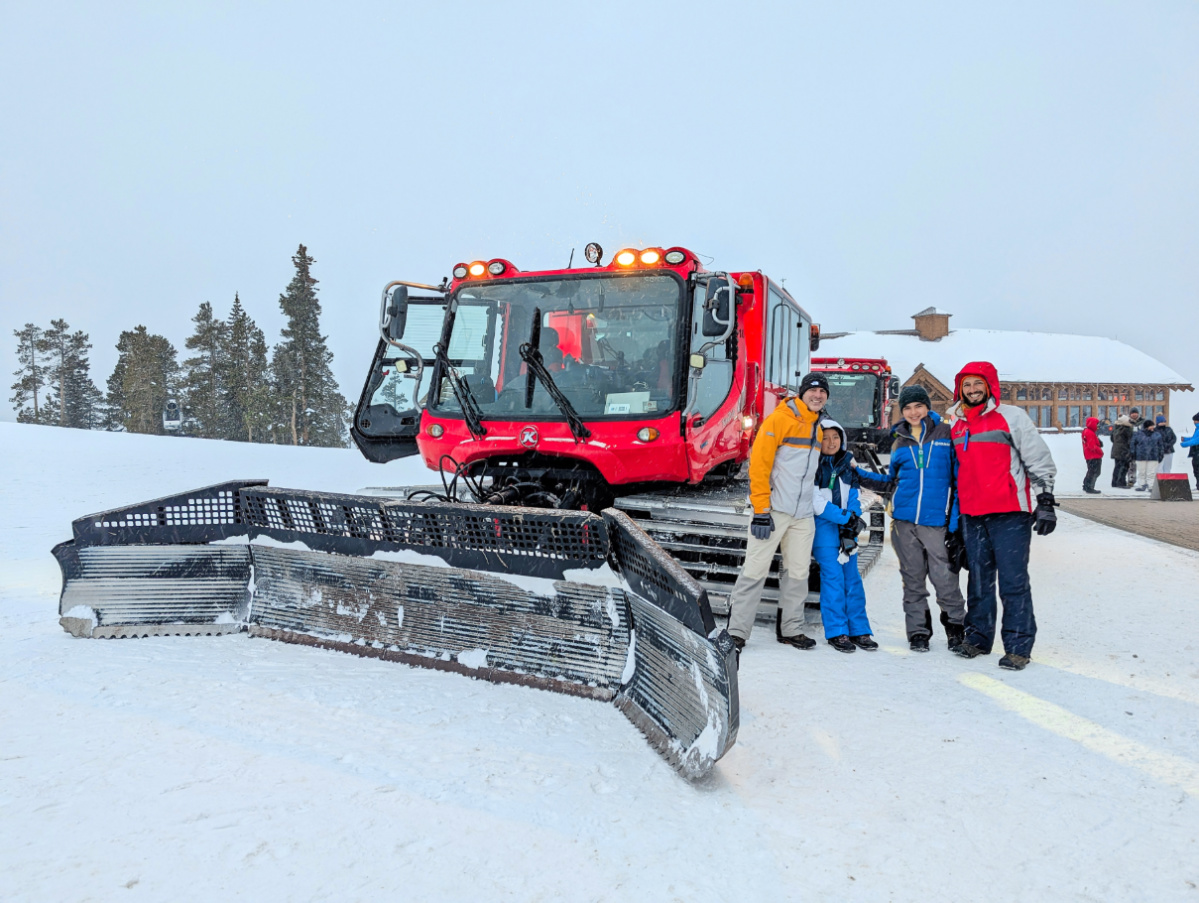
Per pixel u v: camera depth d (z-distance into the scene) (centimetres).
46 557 785
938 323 5166
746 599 507
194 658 442
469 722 358
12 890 222
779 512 503
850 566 524
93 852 243
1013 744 353
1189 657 492
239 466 1802
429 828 265
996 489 470
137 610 494
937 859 257
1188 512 1340
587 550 395
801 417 498
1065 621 593
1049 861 257
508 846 256
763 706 398
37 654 445
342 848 251
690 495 634
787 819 281
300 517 482
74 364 8481
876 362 1742
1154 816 288
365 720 356
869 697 415
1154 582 738
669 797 295
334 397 6831
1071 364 4934
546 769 313
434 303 678
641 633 378
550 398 602
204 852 245
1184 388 4956
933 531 512
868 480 528
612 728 358
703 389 615
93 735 332
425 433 643
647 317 593
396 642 452
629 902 229
